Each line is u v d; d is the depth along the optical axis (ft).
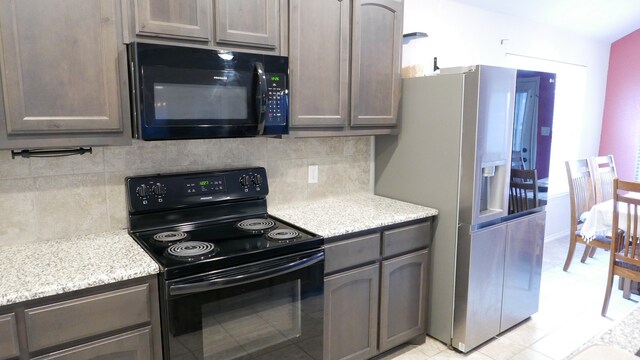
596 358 2.82
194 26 5.93
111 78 5.43
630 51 16.10
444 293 8.52
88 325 4.82
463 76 7.77
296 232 6.72
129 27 5.49
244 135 6.46
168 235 6.43
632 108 16.25
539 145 9.02
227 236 6.50
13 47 4.79
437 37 10.64
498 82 7.86
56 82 5.09
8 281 4.68
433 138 8.39
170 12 5.73
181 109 5.80
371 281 7.52
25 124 4.95
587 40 15.53
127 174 6.70
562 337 9.09
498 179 8.39
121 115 5.58
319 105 7.41
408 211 8.21
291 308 6.33
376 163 9.73
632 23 15.10
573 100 15.94
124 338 5.07
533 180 9.07
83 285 4.70
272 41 6.67
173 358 5.31
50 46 5.00
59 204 6.22
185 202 6.88
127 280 5.00
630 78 16.21
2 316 4.35
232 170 7.47
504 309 9.02
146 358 5.26
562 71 15.46
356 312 7.41
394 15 8.31
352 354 7.48
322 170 9.03
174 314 5.24
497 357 8.34
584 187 13.08
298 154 8.61
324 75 7.39
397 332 8.17
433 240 8.59
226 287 5.56
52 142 5.17
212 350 5.62
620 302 10.73
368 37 7.93
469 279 8.10
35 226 6.08
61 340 4.69
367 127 8.34
